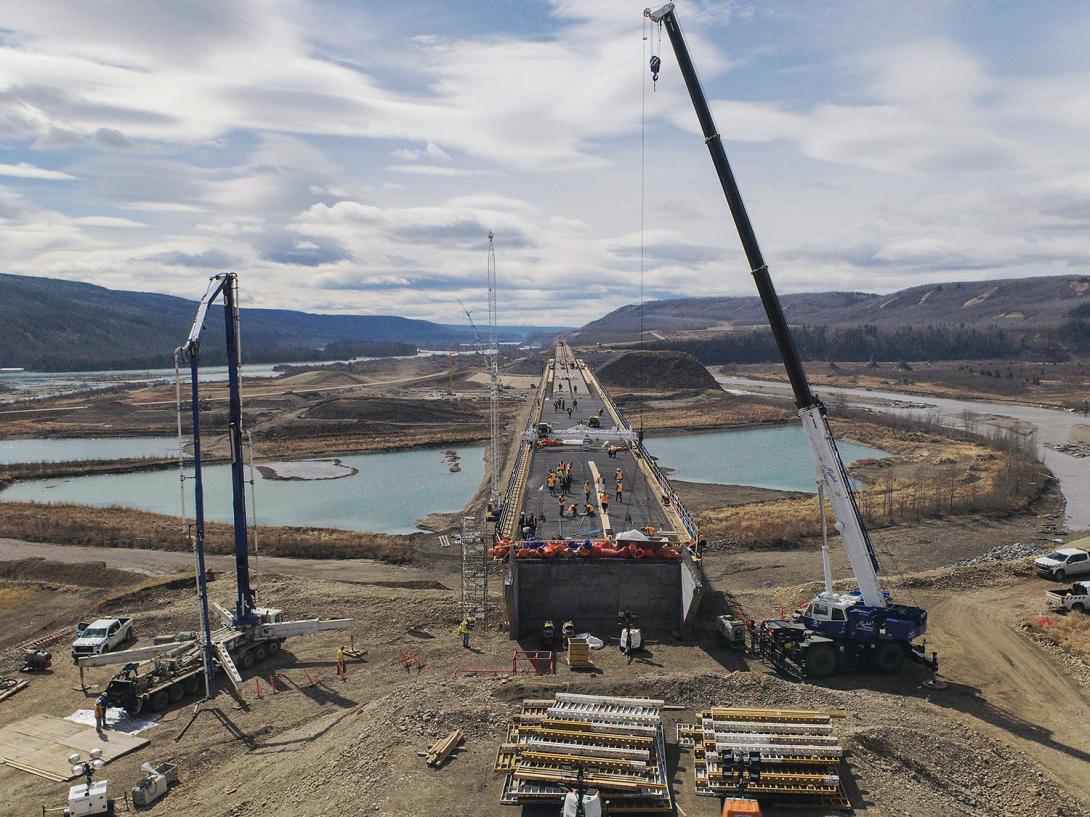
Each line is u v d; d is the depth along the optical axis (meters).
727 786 28.08
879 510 85.56
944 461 117.12
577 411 124.69
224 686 41.97
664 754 30.05
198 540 40.81
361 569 68.75
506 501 65.69
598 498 64.81
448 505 100.69
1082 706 38.84
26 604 58.03
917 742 31.62
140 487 115.25
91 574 65.06
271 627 45.06
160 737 36.31
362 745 31.25
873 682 41.28
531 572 49.94
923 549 73.56
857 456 132.12
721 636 46.97
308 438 154.12
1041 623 48.72
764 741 29.89
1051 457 127.25
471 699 34.28
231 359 44.62
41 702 40.47
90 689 41.84
